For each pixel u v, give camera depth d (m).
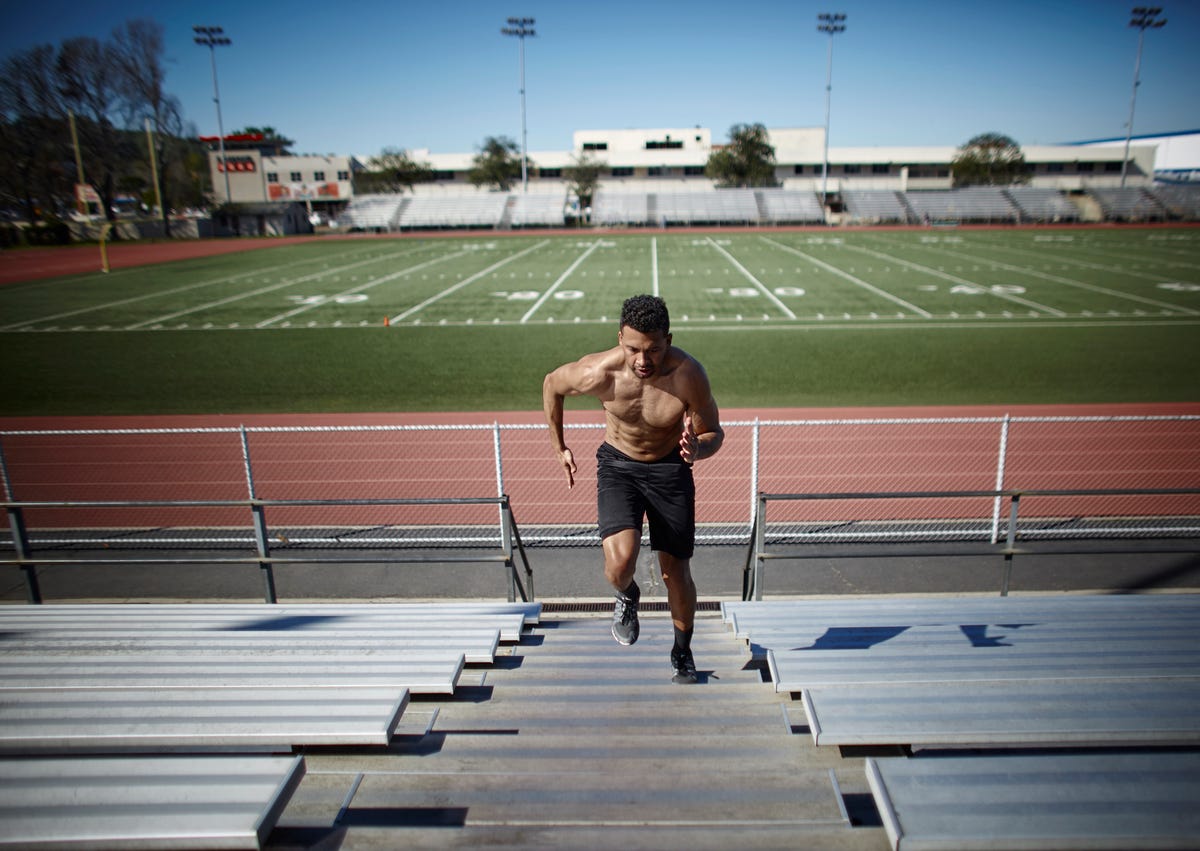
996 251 42.72
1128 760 2.23
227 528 9.35
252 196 84.69
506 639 4.13
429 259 43.84
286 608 4.55
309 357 19.31
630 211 72.88
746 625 4.32
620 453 3.29
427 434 12.86
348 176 84.81
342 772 2.62
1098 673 3.16
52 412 14.76
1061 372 16.58
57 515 9.84
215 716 2.64
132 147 69.62
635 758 2.75
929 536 8.53
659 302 2.85
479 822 2.32
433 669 3.25
